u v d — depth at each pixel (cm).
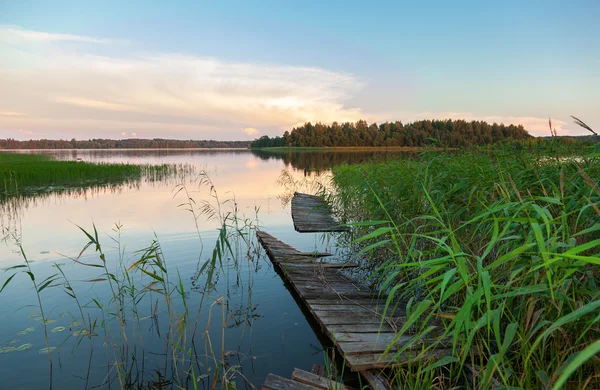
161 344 383
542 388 222
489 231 350
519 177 420
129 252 683
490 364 205
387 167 812
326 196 1394
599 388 229
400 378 281
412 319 221
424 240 501
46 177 1773
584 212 304
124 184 1769
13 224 896
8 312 446
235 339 396
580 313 156
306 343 389
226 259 666
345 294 475
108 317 439
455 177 522
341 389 287
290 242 801
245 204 1259
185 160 4475
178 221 948
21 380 318
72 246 717
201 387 315
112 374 330
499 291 262
